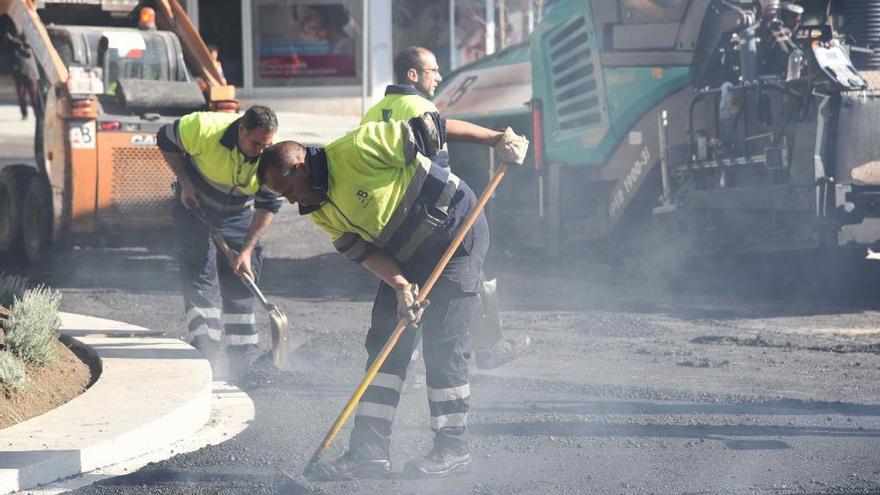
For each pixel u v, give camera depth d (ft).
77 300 64.75
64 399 38.04
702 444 34.42
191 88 79.61
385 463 31.73
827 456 32.89
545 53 79.10
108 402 36.37
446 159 33.60
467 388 32.09
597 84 74.33
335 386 43.11
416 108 37.40
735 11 66.59
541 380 43.88
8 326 39.04
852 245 61.31
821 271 68.08
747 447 34.01
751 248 63.41
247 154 42.91
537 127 79.46
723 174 65.31
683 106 70.44
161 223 78.28
